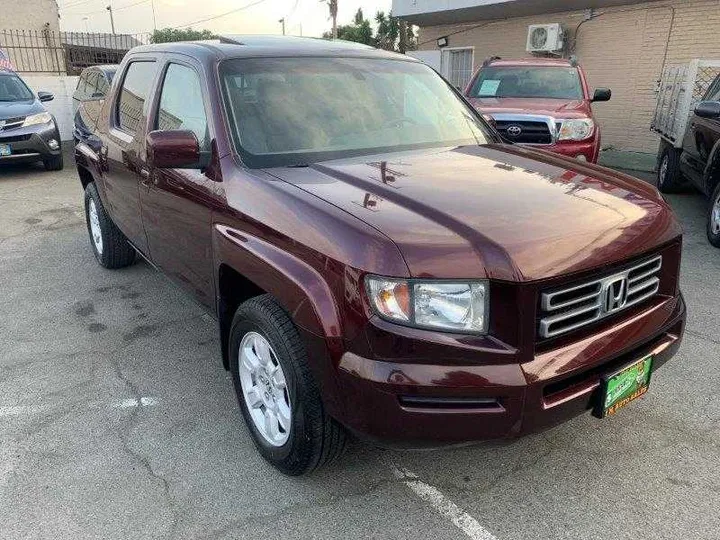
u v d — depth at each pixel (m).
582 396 2.33
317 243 2.36
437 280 2.13
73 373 3.83
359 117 3.43
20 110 10.62
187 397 3.54
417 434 2.20
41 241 6.73
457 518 2.58
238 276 2.98
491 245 2.19
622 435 3.10
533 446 3.03
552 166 3.11
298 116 3.29
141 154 3.91
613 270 2.40
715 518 2.54
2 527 2.55
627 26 12.62
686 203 8.23
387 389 2.16
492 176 2.86
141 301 4.98
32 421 3.30
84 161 5.38
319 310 2.30
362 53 3.91
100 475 2.87
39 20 19.92
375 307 2.17
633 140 13.01
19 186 9.89
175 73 3.74
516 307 2.14
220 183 3.01
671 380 3.62
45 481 2.83
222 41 3.81
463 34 16.62
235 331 2.92
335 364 2.27
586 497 2.68
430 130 3.60
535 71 9.05
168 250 3.78
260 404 2.93
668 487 2.73
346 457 2.96
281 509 2.64
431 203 2.46
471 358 2.14
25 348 4.17
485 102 8.45
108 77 10.45
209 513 2.62
